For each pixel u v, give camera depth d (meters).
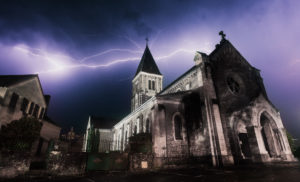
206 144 19.05
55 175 12.07
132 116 30.58
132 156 15.34
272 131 20.70
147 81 49.09
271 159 17.95
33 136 14.57
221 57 24.53
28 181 10.40
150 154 16.39
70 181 10.39
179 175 12.25
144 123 25.16
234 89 23.58
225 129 20.09
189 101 22.77
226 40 26.47
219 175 11.74
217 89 21.83
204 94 20.89
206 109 20.06
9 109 17.62
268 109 20.02
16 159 10.95
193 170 15.12
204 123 19.86
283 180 9.07
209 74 21.92
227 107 21.55
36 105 23.33
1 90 17.00
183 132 21.09
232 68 24.78
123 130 34.50
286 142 19.41
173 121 21.00
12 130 13.89
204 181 9.72
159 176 11.97
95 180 10.69
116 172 14.04
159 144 18.64
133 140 19.84
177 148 19.89
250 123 18.48
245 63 26.62
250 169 14.30
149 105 23.86
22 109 20.16
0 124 16.27
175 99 22.22
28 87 21.20
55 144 13.30
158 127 19.52
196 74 23.52
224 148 18.11
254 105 19.09
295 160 18.77
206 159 18.56
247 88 24.62
